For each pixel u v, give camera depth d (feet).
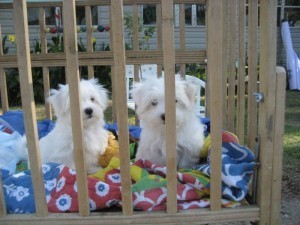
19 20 1.46
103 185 1.80
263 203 1.74
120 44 1.50
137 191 1.79
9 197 1.80
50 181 1.92
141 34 8.20
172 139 1.62
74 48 1.51
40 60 3.33
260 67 1.71
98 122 2.66
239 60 2.65
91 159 2.60
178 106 2.35
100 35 8.57
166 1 1.49
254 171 1.82
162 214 1.70
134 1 3.25
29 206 1.77
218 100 1.63
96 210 1.79
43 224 1.71
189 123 2.42
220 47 1.58
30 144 1.62
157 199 1.76
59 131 2.59
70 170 1.93
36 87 7.20
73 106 1.57
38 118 5.86
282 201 2.88
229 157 1.96
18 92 7.38
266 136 1.69
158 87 2.42
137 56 3.30
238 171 1.78
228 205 1.75
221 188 1.73
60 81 7.46
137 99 2.52
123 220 1.70
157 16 3.29
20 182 1.90
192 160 2.39
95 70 7.38
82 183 1.66
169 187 1.68
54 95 2.64
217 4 1.54
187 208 1.75
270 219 1.76
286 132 4.92
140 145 2.53
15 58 3.30
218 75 1.61
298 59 8.80
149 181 1.83
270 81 1.65
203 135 2.59
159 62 3.31
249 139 2.12
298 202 2.86
